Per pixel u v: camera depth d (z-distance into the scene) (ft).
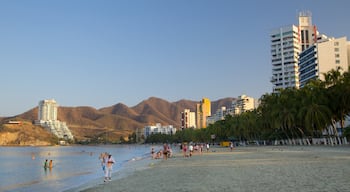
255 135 536.42
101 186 89.81
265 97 423.64
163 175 109.60
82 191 81.00
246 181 76.69
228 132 595.88
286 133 412.16
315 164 114.62
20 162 331.16
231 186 69.87
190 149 257.34
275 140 470.39
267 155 200.75
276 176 83.30
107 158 118.83
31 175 186.50
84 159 385.50
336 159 136.98
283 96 361.30
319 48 625.00
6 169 238.27
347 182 66.13
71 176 162.81
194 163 164.14
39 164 297.74
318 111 296.10
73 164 286.25
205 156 234.79
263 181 74.74
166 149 242.17
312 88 317.22
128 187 82.94
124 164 223.10
